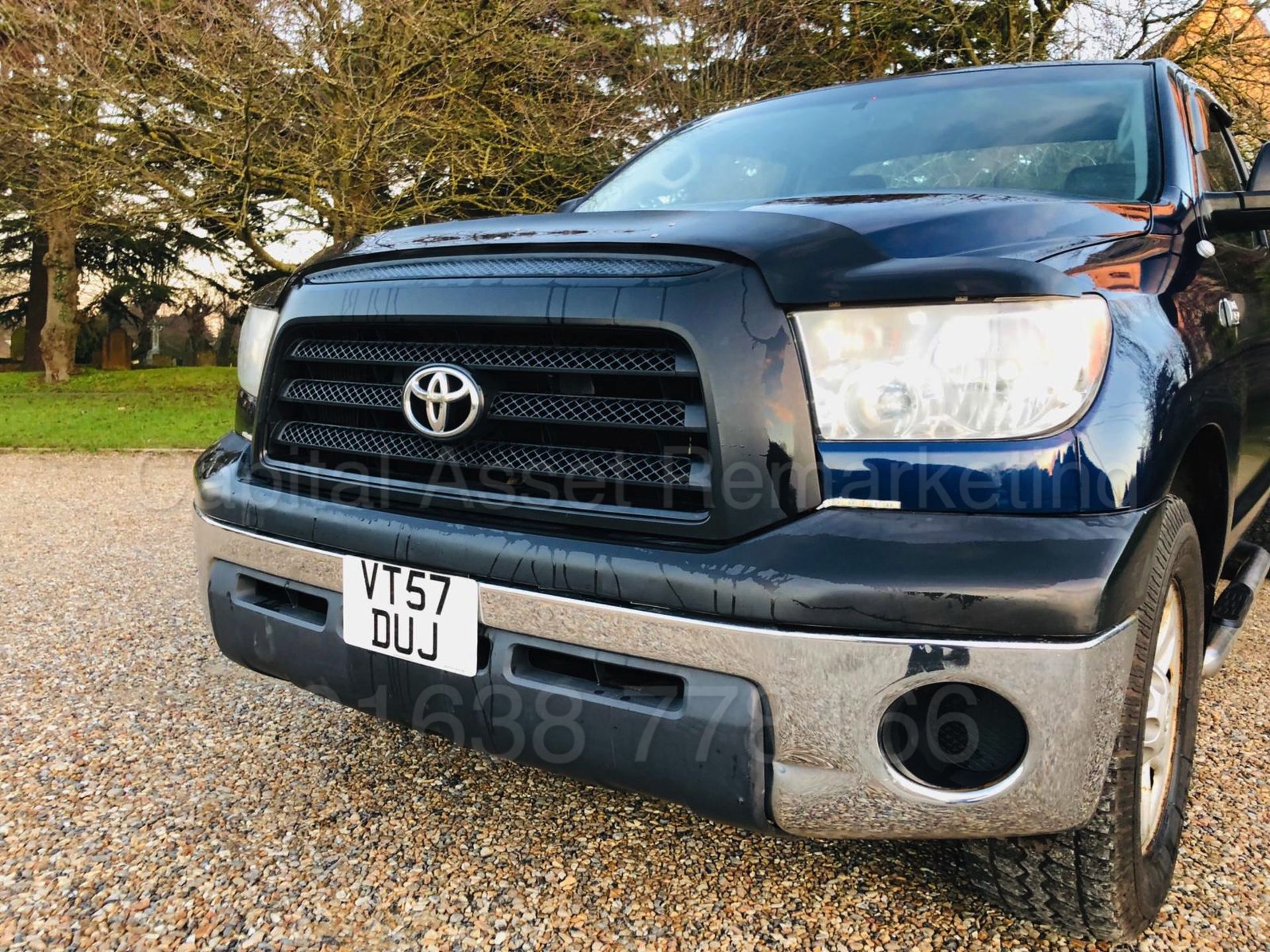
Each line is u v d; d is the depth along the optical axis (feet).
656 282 4.83
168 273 81.92
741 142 9.33
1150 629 4.73
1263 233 9.66
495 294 5.22
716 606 4.50
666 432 4.80
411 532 5.44
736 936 5.60
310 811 7.06
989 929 5.65
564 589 4.90
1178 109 8.12
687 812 7.07
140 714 8.86
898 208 5.59
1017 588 4.15
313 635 5.98
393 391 5.72
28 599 12.79
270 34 36.06
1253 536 10.80
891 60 44.68
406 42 37.17
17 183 46.70
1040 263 4.76
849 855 6.47
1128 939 5.33
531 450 5.20
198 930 5.65
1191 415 5.11
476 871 6.28
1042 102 8.42
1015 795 4.36
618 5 42.65
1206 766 7.72
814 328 4.61
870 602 4.26
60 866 6.31
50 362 62.44
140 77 37.04
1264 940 5.54
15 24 36.78
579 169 43.93
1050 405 4.38
